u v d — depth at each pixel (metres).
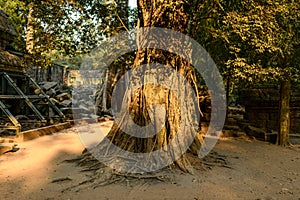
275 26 7.72
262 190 5.41
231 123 14.68
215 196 5.00
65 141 10.43
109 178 5.66
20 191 5.14
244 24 7.09
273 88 13.95
